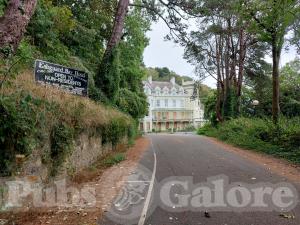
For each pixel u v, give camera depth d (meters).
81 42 23.59
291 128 17.25
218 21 31.62
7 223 5.55
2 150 5.58
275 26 18.72
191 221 5.92
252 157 15.53
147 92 87.56
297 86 45.25
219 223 5.79
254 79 39.34
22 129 5.90
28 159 6.43
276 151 16.41
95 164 12.52
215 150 19.23
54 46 17.17
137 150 20.03
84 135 10.92
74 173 9.56
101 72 19.95
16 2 7.20
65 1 23.77
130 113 34.09
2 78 6.29
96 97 17.83
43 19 15.88
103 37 27.56
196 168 11.93
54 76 10.57
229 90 36.00
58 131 8.02
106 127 14.81
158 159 15.02
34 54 13.57
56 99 8.30
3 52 6.87
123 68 35.53
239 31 32.19
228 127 29.56
